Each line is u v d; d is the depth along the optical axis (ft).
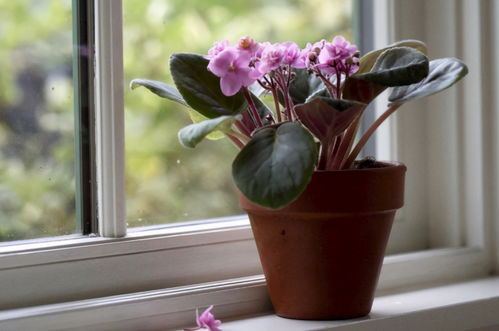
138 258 2.83
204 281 2.93
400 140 3.23
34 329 2.60
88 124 2.89
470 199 3.23
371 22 3.32
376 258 2.72
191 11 3.69
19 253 2.70
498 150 3.18
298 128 2.52
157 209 3.37
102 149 2.83
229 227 2.99
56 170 2.91
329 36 3.59
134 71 3.50
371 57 2.76
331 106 2.49
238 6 3.82
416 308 2.87
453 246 3.24
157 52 3.57
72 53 2.93
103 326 2.69
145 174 3.41
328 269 2.68
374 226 2.68
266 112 2.83
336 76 2.73
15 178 2.90
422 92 2.67
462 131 3.22
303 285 2.71
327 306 2.73
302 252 2.68
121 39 2.82
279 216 2.66
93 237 2.85
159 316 2.76
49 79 2.94
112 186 2.83
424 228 3.30
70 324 2.65
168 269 2.87
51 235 2.90
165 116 3.48
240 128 2.73
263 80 2.89
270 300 2.91
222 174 3.44
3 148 2.90
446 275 3.17
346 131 2.71
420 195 3.29
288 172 2.44
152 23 3.57
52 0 2.95
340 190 2.62
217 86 2.73
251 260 3.00
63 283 2.75
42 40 2.94
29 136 2.92
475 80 3.17
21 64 2.95
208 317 2.69
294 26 3.78
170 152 3.45
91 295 2.78
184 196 3.42
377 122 2.75
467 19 3.18
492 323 3.00
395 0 3.20
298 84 2.87
